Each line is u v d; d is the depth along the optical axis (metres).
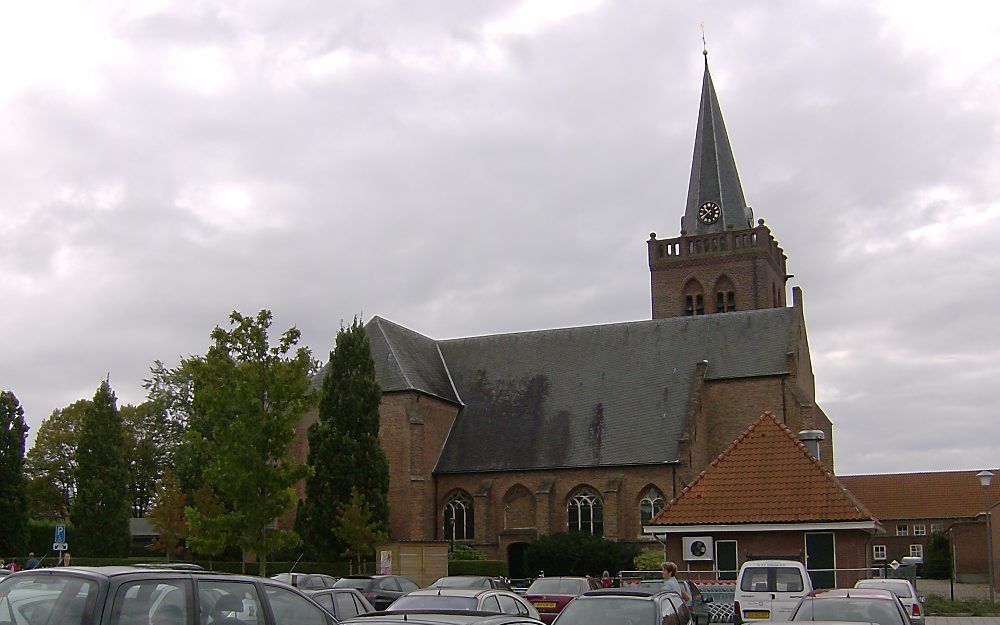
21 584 11.65
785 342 61.94
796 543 34.09
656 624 16.92
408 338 68.19
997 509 68.06
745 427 61.09
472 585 30.11
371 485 56.41
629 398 62.94
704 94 87.31
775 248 84.94
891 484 101.19
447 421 65.69
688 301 83.38
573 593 29.16
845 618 17.50
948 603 42.00
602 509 59.62
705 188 84.81
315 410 65.00
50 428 86.69
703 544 35.19
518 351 68.75
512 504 62.03
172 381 87.56
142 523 84.88
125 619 11.27
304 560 56.03
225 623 12.52
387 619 9.66
